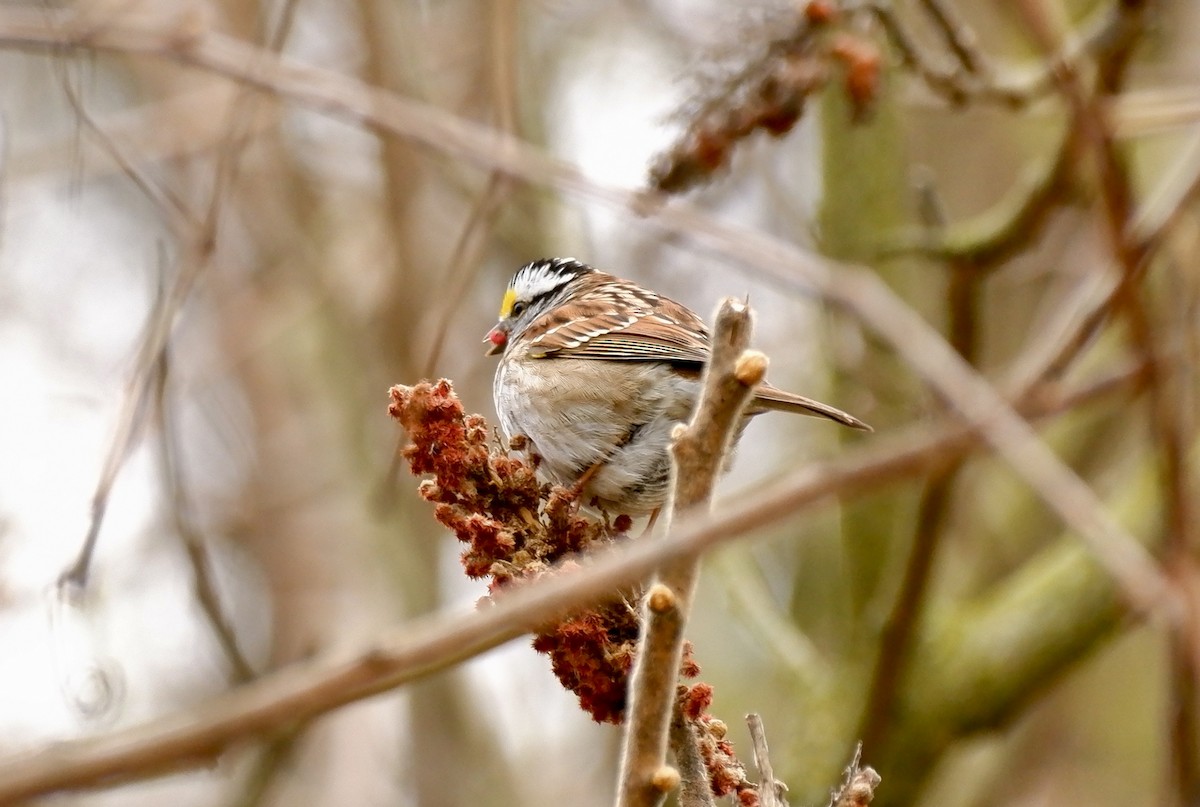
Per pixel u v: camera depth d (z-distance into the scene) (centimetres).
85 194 1429
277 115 1271
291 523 1342
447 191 1397
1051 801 1380
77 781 339
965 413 659
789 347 1384
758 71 806
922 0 859
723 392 428
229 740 354
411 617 1254
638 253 1348
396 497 1277
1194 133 1248
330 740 1227
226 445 1416
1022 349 1366
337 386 1402
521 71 1298
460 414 611
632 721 427
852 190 1173
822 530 1296
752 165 1277
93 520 716
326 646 1205
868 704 1077
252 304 1394
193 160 1379
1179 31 1255
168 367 790
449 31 1381
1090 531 639
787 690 1159
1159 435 802
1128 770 1396
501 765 1280
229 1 1325
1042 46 798
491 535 584
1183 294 891
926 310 1246
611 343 869
